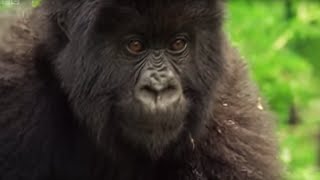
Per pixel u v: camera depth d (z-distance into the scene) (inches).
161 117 451.2
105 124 476.7
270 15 841.5
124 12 458.0
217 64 485.7
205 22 473.7
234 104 508.7
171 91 454.0
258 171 495.8
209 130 498.3
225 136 499.2
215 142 498.3
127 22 460.1
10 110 494.9
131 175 504.1
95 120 478.9
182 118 468.1
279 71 791.1
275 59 794.8
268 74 781.9
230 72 512.7
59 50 489.4
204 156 498.3
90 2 465.4
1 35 517.7
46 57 497.7
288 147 765.9
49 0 495.2
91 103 476.7
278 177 509.0
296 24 836.0
